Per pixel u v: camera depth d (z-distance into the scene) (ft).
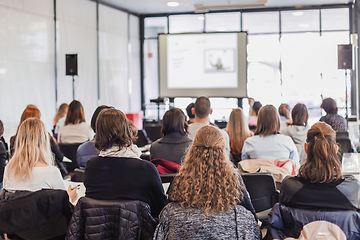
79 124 13.76
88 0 24.88
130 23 30.17
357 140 22.26
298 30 29.07
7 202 6.37
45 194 6.45
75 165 12.79
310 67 29.25
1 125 10.11
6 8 18.16
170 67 30.27
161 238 5.17
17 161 6.74
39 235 6.53
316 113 29.48
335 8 27.86
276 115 9.35
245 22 29.99
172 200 5.32
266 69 30.27
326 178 5.51
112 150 6.23
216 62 29.43
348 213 5.43
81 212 6.01
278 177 8.30
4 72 18.17
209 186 5.15
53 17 21.67
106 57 27.14
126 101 29.96
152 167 6.23
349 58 23.63
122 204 5.85
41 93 20.80
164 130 8.79
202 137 5.51
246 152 9.53
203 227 5.02
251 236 5.11
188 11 30.04
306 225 5.47
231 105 30.78
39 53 20.59
